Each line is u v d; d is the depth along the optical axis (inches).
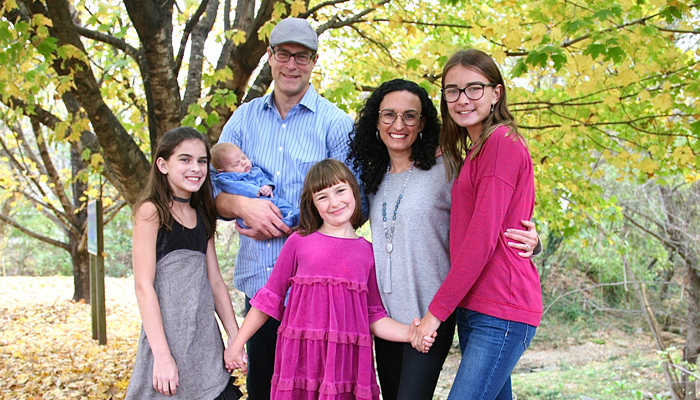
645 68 154.6
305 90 107.9
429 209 89.7
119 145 170.4
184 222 95.3
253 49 177.3
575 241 412.5
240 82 186.7
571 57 149.9
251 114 110.2
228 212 102.0
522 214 82.8
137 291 89.6
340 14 207.0
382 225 93.7
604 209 260.2
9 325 321.4
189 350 92.0
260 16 170.4
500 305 81.5
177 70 177.0
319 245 89.9
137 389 88.7
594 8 126.6
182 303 92.5
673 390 292.0
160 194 92.4
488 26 151.1
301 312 87.9
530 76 228.8
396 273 90.9
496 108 88.1
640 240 357.1
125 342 278.8
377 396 88.2
